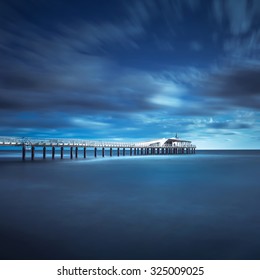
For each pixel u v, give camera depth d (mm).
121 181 21250
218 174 27094
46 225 9516
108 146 62375
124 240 8109
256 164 42875
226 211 11680
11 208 12055
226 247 7656
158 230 9055
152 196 15039
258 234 8703
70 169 31438
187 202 13438
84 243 7887
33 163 40531
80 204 12906
